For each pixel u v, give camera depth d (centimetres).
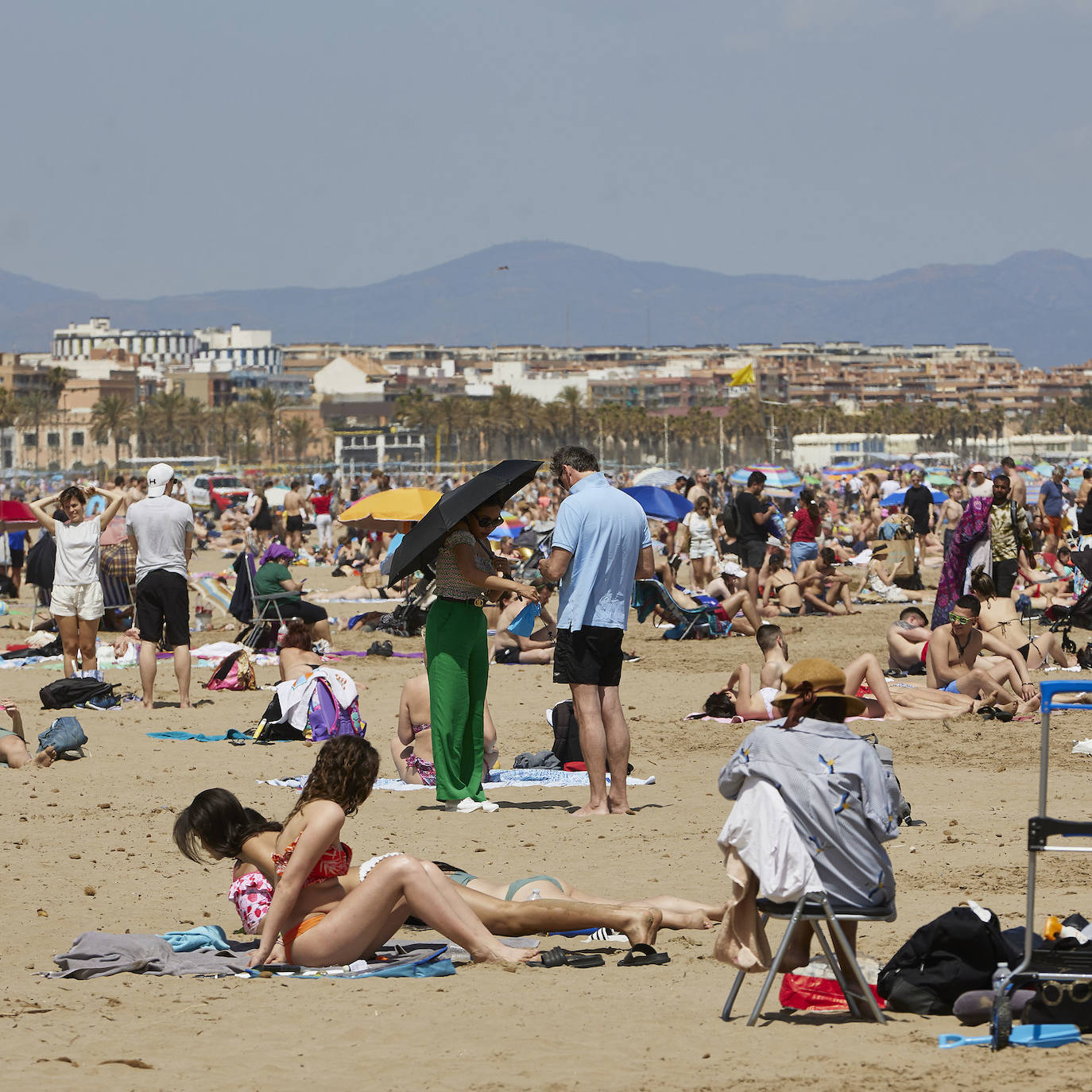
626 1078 1274
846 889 1466
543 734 3631
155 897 2128
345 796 1772
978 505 4088
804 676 1489
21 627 6128
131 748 3431
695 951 1772
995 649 3731
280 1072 1322
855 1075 1254
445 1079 1285
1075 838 2311
